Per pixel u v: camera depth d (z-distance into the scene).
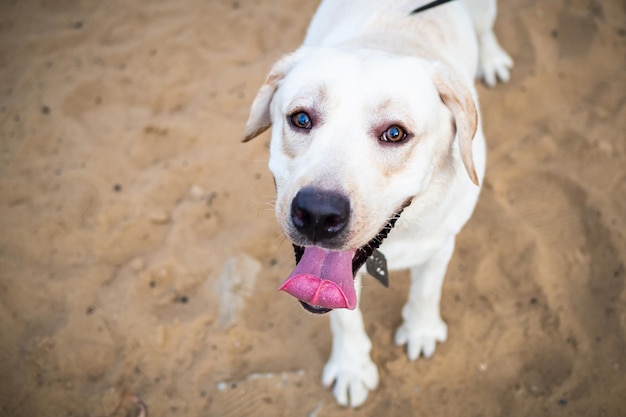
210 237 1.01
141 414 0.87
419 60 0.68
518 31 1.22
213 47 1.23
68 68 1.22
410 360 0.90
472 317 0.93
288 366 0.91
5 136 1.13
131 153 1.10
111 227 1.02
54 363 0.91
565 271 0.96
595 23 1.21
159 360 0.91
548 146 1.07
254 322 0.94
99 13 1.31
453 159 0.71
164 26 1.28
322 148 0.63
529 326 0.92
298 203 0.60
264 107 0.74
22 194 1.06
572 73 1.15
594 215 0.99
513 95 1.13
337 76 0.64
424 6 0.83
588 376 0.87
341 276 0.65
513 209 1.01
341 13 0.88
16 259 1.00
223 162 1.08
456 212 0.76
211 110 1.14
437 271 0.83
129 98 1.17
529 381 0.88
